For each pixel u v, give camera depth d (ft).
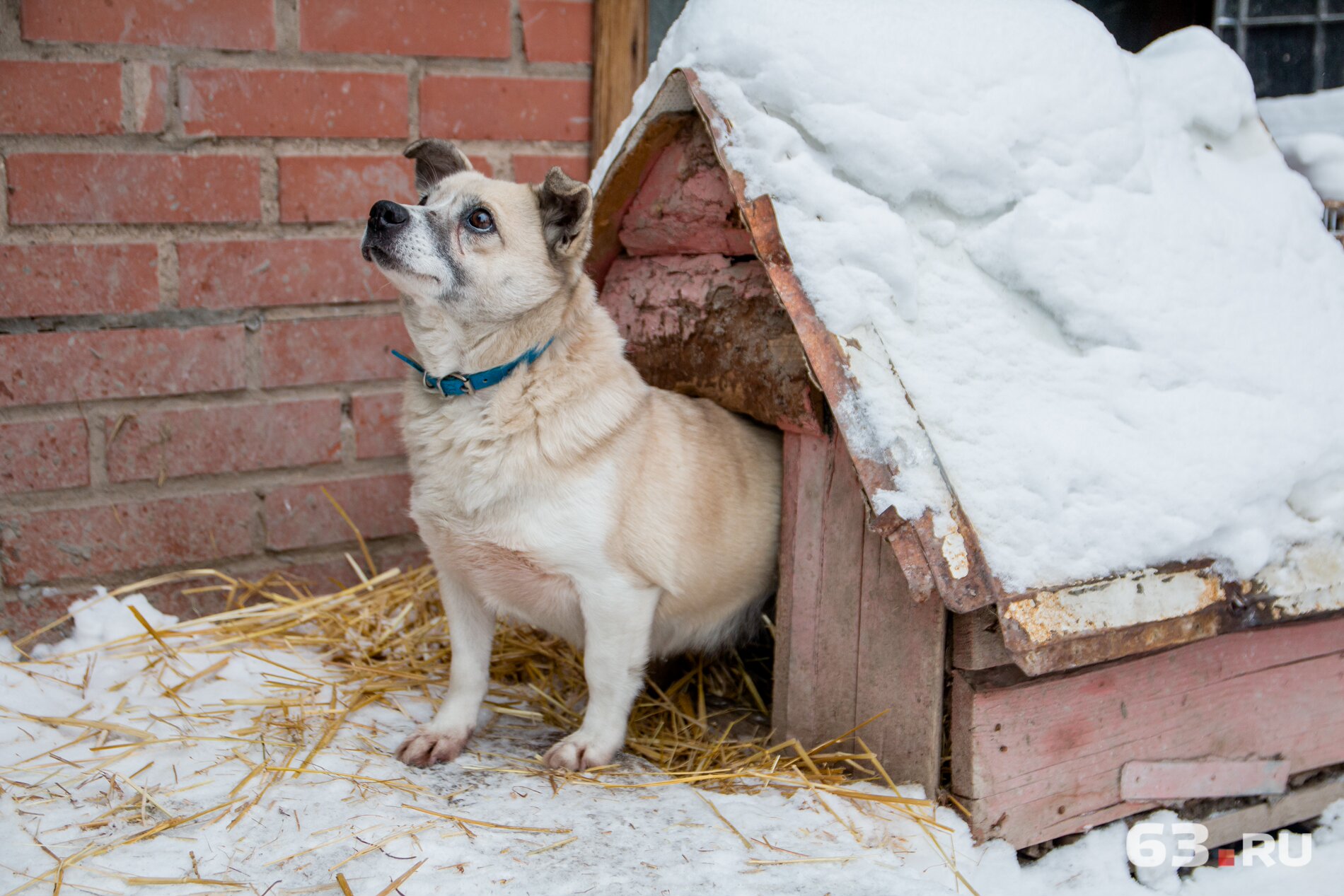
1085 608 6.85
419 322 7.77
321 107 9.99
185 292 9.66
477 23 10.58
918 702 7.50
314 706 8.46
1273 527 7.64
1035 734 7.45
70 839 6.34
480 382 7.70
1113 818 7.93
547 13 10.89
